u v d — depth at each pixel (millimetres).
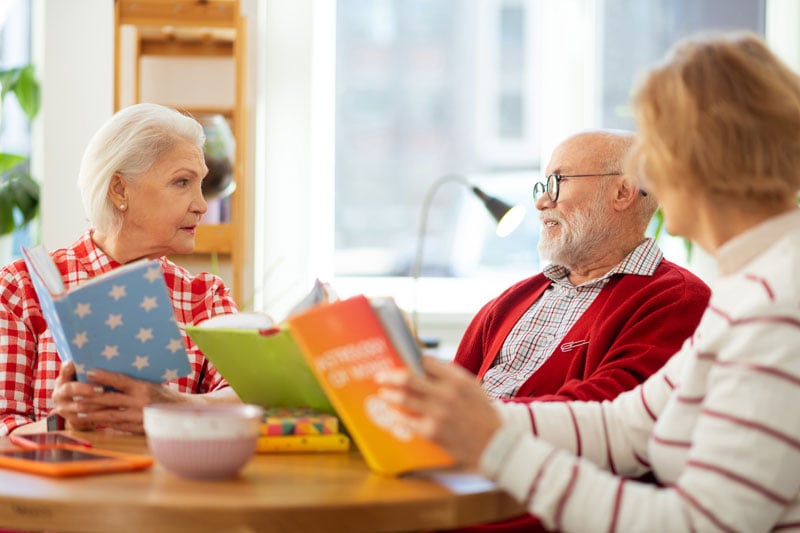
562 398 1779
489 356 2219
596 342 1957
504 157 4129
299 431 1333
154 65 3133
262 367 1351
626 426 1360
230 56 3137
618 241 2135
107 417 1461
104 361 1407
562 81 3688
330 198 3646
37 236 3373
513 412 1365
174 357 1429
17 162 3326
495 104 4133
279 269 3473
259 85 3244
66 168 3115
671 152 1140
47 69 3100
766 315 1060
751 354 1052
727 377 1062
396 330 1195
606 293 2066
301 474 1177
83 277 1880
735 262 1148
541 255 2209
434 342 3111
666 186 1169
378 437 1157
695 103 1129
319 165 3613
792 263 1090
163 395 1479
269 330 1270
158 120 1884
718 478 1029
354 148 3998
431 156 4086
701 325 1251
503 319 2275
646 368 1829
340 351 1158
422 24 4117
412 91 4098
